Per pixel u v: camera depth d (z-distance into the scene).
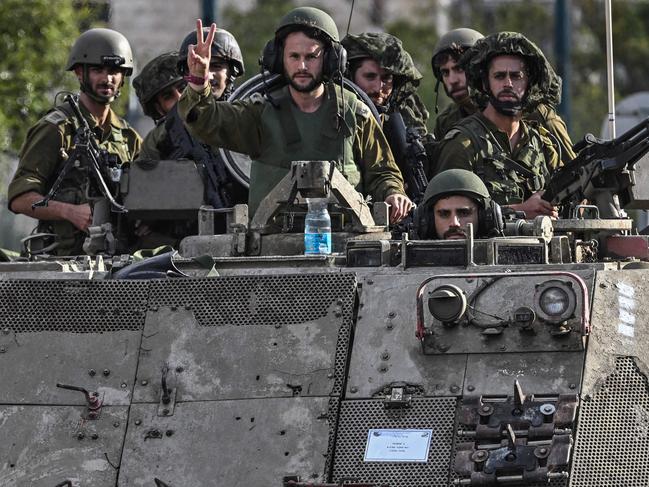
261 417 16.89
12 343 17.77
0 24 45.03
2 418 17.25
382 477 16.33
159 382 17.30
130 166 24.06
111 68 27.16
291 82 21.53
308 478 16.39
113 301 17.95
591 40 68.31
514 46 23.91
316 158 21.69
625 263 19.03
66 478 16.78
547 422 16.16
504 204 23.81
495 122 24.27
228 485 16.52
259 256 19.83
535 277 17.19
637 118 33.69
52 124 26.52
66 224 26.17
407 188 25.00
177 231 24.59
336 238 20.33
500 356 16.83
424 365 16.95
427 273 17.84
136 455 16.86
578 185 22.03
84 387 17.36
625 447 16.27
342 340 17.31
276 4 64.81
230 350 17.41
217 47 26.23
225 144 21.56
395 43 26.84
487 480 15.90
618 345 16.80
